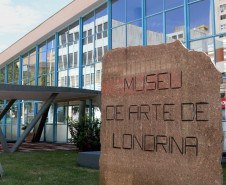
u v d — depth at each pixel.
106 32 17.33
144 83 5.12
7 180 6.71
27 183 6.42
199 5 12.84
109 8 17.14
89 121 14.40
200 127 4.37
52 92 14.00
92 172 7.91
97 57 17.94
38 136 21.58
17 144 14.02
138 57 5.27
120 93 5.44
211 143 4.24
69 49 20.61
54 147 16.72
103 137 5.59
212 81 4.32
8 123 28.38
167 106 4.77
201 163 4.30
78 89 14.78
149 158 4.89
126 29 15.98
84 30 19.27
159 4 14.48
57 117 21.41
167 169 4.65
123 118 5.33
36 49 24.80
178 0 13.68
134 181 5.04
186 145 4.48
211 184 4.19
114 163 5.36
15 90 12.72
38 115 14.41
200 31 12.71
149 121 4.97
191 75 4.54
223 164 9.23
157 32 14.42
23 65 27.45
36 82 24.56
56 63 21.81
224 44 11.85
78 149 15.09
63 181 6.69
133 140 5.14
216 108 4.24
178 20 13.60
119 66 5.52
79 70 19.20
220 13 12.09
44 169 8.38
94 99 16.64
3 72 32.28
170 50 4.83
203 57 4.43
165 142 4.73
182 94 4.61
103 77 5.74
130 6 15.91
